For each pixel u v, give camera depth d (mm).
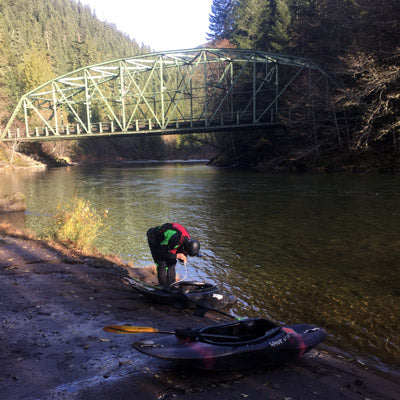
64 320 4684
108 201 20438
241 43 66062
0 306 5031
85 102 61000
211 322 5262
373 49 34500
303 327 4188
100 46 189750
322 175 32688
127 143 105812
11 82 94000
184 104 97312
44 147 78688
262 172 40031
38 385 3100
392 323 5445
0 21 118750
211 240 11117
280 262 8789
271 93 58375
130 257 9484
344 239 10922
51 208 18594
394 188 21938
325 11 43719
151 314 5246
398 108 33531
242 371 3637
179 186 28141
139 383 3225
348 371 3945
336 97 36406
